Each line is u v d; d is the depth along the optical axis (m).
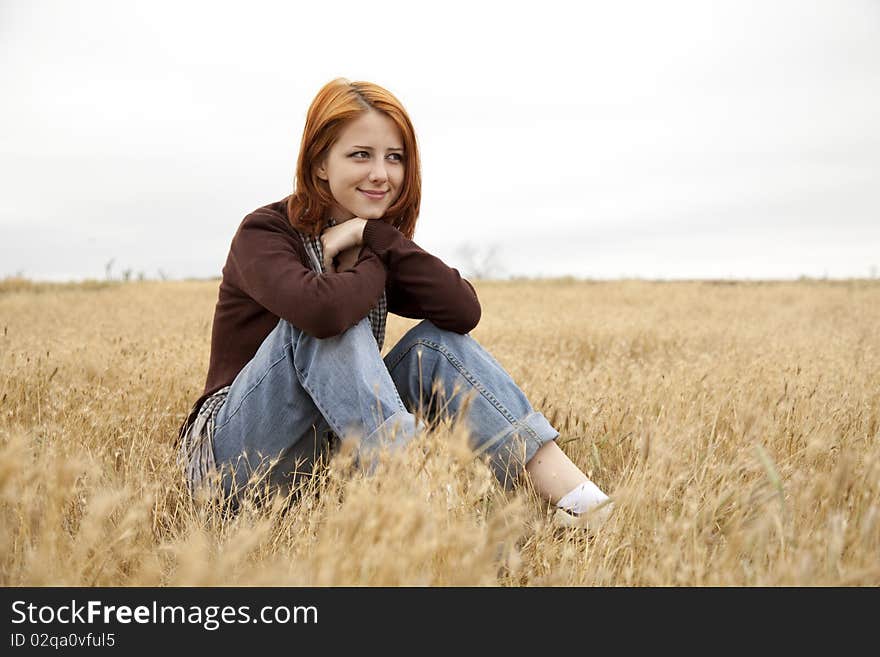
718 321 10.42
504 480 2.44
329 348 2.37
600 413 3.39
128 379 4.02
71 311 11.99
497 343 7.11
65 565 1.74
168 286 23.23
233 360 2.76
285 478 2.62
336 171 2.66
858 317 11.10
